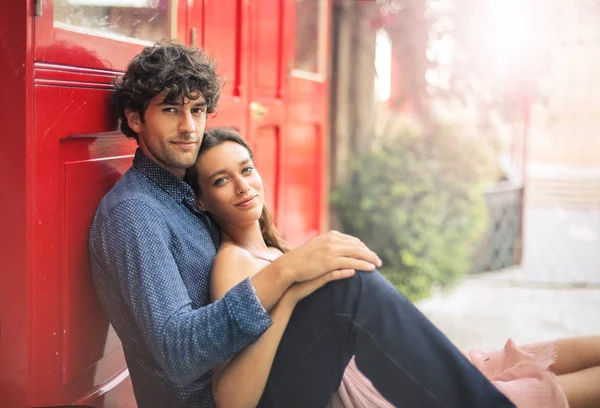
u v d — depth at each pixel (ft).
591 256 26.09
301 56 15.65
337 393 7.18
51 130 6.28
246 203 7.52
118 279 6.44
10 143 5.98
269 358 6.58
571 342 7.94
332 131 21.33
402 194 19.22
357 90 21.35
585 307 19.10
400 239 18.71
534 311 18.69
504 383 7.20
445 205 19.36
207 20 10.04
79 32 6.61
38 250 6.20
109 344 7.59
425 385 6.45
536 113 58.90
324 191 17.76
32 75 5.98
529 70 20.84
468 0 20.85
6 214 6.05
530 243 28.76
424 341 6.48
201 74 6.90
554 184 44.65
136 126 7.07
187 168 7.58
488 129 22.11
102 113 7.06
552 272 23.41
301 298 6.65
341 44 21.31
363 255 6.61
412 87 21.52
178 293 6.31
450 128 20.95
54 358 6.53
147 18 8.04
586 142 59.21
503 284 21.79
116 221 6.51
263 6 12.76
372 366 6.56
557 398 7.02
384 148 20.62
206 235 7.36
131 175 7.03
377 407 7.27
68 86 6.49
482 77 21.17
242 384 6.58
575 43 21.24
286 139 14.66
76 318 6.85
